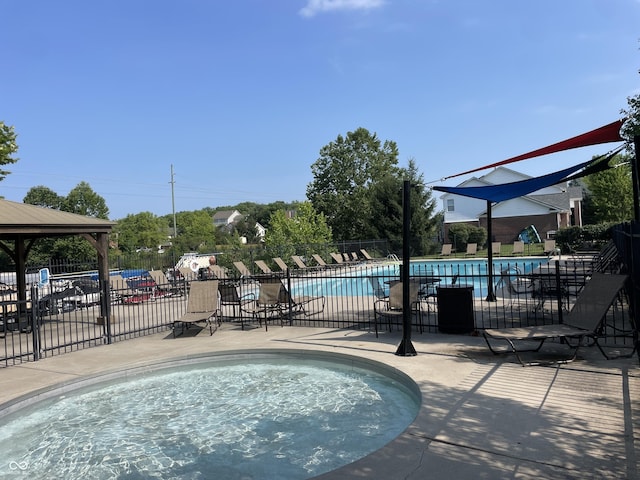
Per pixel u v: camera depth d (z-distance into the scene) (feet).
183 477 13.20
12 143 63.16
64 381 20.83
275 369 23.85
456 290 26.37
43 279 49.26
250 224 262.47
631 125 42.47
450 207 143.02
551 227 123.54
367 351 23.31
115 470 13.80
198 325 34.12
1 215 31.63
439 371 19.21
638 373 17.47
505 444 12.32
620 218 101.04
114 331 31.01
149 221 192.44
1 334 34.73
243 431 16.25
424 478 10.82
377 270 79.00
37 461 14.62
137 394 20.92
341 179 127.24
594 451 11.64
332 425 16.40
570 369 18.43
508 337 19.66
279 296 32.32
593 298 20.39
